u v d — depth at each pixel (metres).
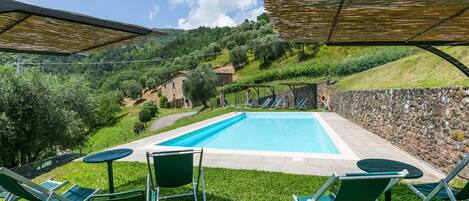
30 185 2.42
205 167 5.36
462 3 2.39
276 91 28.88
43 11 2.20
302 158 5.95
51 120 11.84
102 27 2.67
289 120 16.59
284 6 2.50
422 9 2.60
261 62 49.44
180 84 42.22
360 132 9.67
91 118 17.75
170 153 3.10
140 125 27.78
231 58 53.12
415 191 2.87
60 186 3.04
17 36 3.21
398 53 22.92
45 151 12.28
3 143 10.61
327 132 9.68
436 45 4.13
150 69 70.44
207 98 29.23
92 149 16.94
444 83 6.98
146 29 2.94
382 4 2.43
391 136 7.67
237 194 3.97
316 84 22.53
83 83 17.53
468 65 7.41
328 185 2.11
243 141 11.16
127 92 57.31
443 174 4.82
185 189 4.21
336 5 2.46
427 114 5.64
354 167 5.23
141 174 5.08
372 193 2.21
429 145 5.55
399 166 2.88
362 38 3.94
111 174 3.61
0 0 1.93
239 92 35.94
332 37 3.87
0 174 2.28
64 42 3.51
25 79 11.44
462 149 4.45
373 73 14.98
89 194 3.05
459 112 4.54
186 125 13.20
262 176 4.70
